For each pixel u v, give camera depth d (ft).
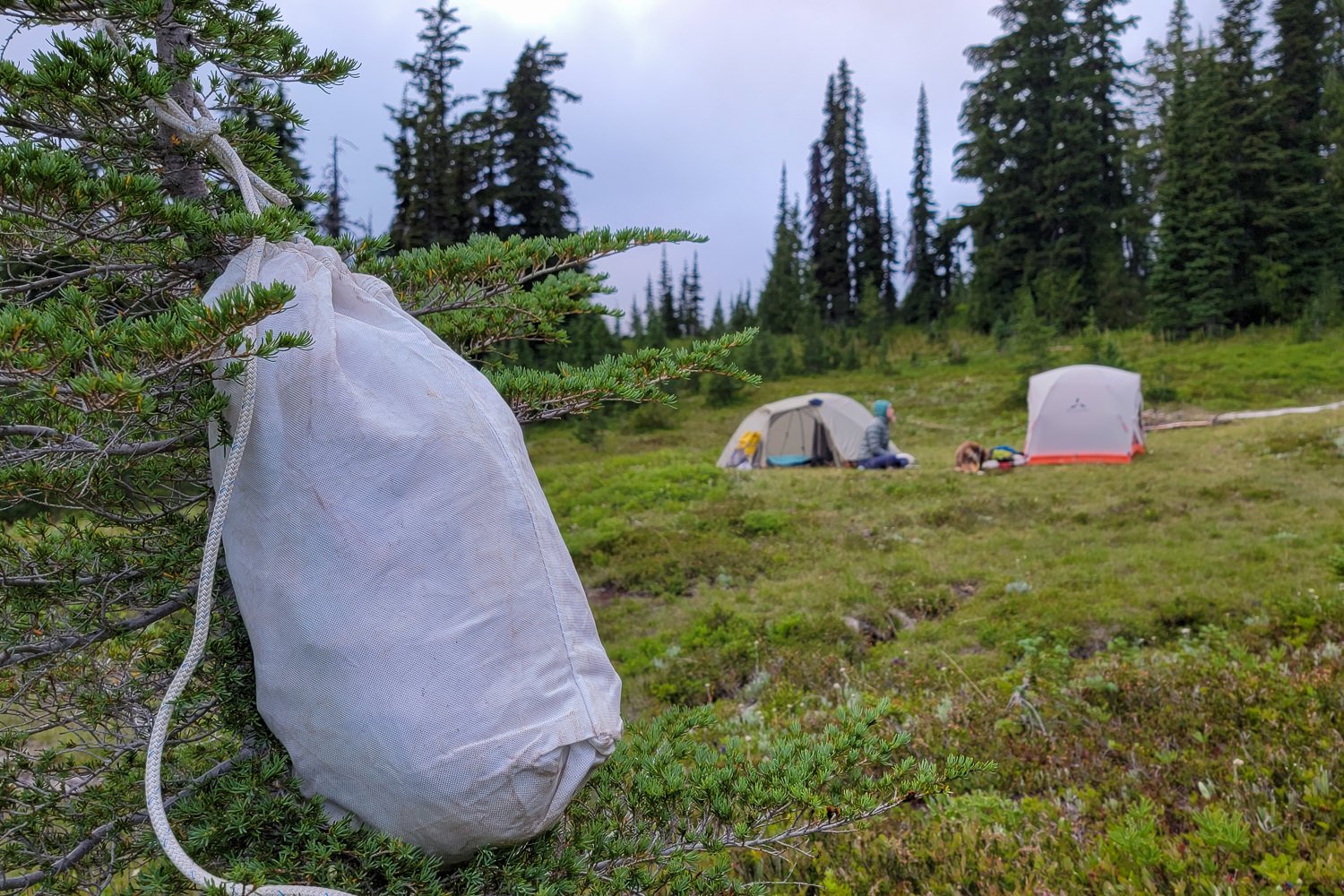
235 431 5.16
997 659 22.66
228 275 5.87
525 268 8.20
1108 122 171.73
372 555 4.88
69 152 6.34
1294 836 10.18
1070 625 24.93
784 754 7.34
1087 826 11.28
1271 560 29.04
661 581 34.27
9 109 5.92
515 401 7.72
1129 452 52.31
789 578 33.47
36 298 6.33
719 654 24.71
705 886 6.66
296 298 5.47
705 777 6.97
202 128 6.15
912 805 12.46
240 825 5.24
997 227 170.60
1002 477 49.98
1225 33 147.02
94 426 5.50
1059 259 155.53
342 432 5.04
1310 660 16.21
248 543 5.24
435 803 4.71
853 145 223.10
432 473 5.03
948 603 28.86
